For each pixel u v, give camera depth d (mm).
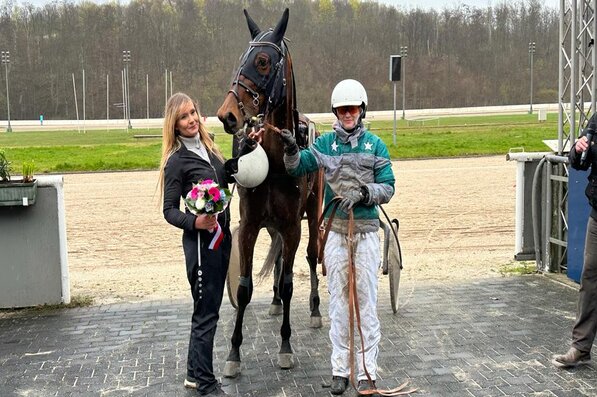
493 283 6309
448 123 34844
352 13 81000
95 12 77688
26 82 69125
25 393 3965
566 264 6488
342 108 3730
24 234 5691
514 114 44156
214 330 3795
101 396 3902
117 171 17141
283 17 4086
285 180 4094
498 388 3891
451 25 79500
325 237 3828
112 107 68000
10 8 78750
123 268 7395
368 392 3754
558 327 4969
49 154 20812
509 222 9656
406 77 72000
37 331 5117
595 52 6305
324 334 4945
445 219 9945
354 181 3754
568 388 3879
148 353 4594
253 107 3926
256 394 3887
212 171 3783
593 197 4082
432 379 4035
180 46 73750
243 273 4160
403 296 5902
